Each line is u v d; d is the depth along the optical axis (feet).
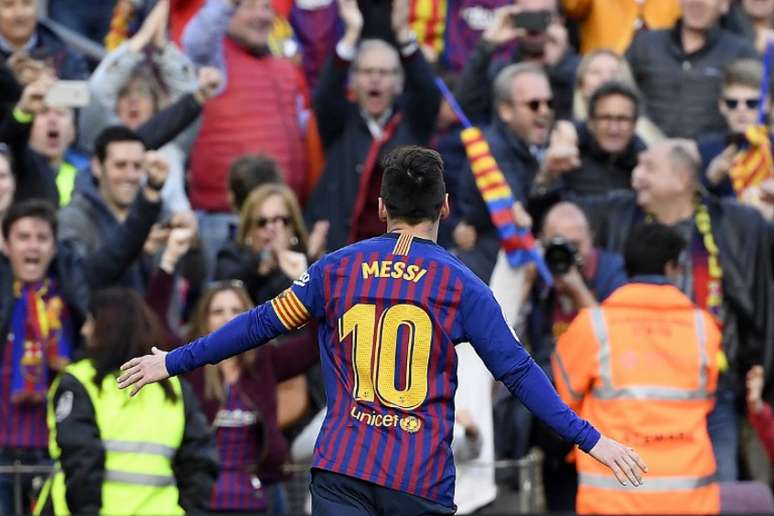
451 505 63.31
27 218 100.42
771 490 102.73
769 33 130.82
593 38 136.26
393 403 62.95
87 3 148.36
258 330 64.08
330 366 63.98
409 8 136.87
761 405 102.73
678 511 90.43
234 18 125.49
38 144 116.16
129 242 104.01
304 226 112.47
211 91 116.16
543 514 95.91
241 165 112.57
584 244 104.94
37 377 99.25
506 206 102.42
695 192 106.73
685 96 127.03
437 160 65.67
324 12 139.13
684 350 91.25
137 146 110.83
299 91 130.11
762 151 117.08
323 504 62.69
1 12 122.21
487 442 96.73
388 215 65.41
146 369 63.82
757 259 105.70
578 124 116.06
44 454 99.19
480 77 126.11
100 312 88.17
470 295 63.62
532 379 63.31
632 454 62.95
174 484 88.48
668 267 93.20
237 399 97.60
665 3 136.87
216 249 121.08
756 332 104.94
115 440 86.58
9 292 100.42
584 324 91.66
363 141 121.08
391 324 63.26
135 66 122.62
